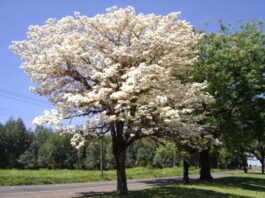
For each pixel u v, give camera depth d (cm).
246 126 3206
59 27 2070
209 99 2052
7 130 10631
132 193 2108
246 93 3170
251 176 4641
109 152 9125
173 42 1908
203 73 3006
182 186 2603
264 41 3247
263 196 2338
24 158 10038
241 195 2298
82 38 1923
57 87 2053
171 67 1972
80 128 1819
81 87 2056
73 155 9956
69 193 2611
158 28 1952
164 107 1830
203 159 3522
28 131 11206
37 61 1931
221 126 3025
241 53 3088
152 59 2003
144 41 1891
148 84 1731
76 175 4666
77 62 1908
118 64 1748
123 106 1766
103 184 3656
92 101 1745
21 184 3497
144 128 1916
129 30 2028
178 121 1888
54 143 10019
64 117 1802
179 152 2973
